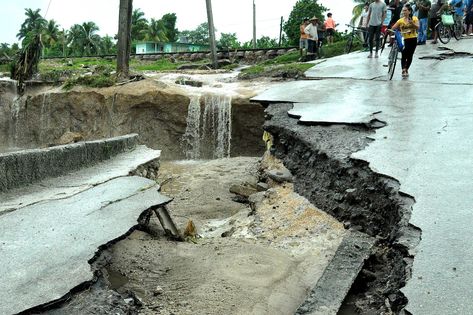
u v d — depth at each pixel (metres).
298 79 15.12
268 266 5.39
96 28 67.25
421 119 7.98
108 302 3.90
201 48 57.91
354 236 5.67
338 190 6.67
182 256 5.62
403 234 4.57
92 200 6.04
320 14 34.94
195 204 9.45
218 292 4.70
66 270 4.18
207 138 15.03
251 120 14.54
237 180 10.99
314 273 5.36
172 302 4.50
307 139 7.95
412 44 11.95
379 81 12.29
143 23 62.09
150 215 6.47
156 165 8.64
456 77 11.66
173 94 14.98
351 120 8.14
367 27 16.94
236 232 7.12
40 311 3.63
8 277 4.04
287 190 7.90
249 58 26.08
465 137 6.81
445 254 4.07
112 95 15.70
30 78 18.59
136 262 5.27
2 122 18.00
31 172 6.70
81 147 7.64
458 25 17.95
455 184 5.34
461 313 3.36
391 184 5.61
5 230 5.04
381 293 4.57
